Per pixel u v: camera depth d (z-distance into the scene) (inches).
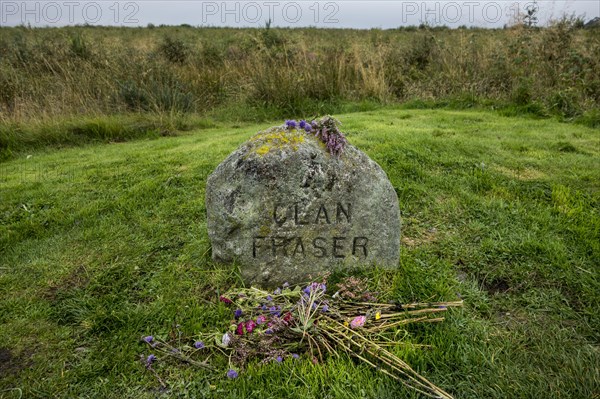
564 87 348.5
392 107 380.5
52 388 95.9
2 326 114.3
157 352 104.6
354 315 109.6
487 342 105.6
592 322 112.2
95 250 148.8
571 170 201.0
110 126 309.9
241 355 100.5
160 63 431.5
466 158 214.7
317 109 378.0
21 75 387.5
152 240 152.9
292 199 120.0
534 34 402.0
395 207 126.3
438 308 109.3
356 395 90.5
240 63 460.8
